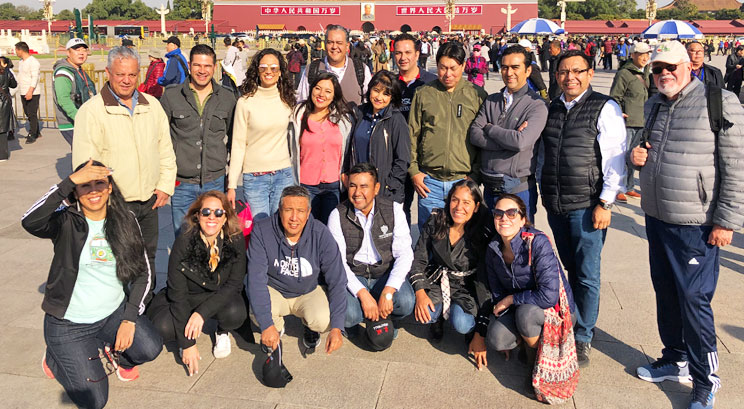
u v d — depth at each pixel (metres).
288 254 3.86
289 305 4.03
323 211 4.91
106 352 3.61
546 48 25.45
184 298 3.70
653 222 3.54
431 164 4.64
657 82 3.32
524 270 3.60
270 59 4.49
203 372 3.79
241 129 4.63
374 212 4.15
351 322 4.04
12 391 3.52
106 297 3.33
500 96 4.30
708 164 3.21
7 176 8.58
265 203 4.80
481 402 3.47
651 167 3.43
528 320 3.45
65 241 3.20
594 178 3.70
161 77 8.85
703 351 3.33
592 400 3.49
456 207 3.88
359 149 4.73
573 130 3.72
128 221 3.32
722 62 35.31
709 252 3.34
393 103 4.68
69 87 7.47
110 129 3.97
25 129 12.31
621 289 5.05
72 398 3.33
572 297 3.63
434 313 4.06
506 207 3.56
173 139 4.62
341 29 5.49
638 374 3.72
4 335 4.16
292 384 3.65
